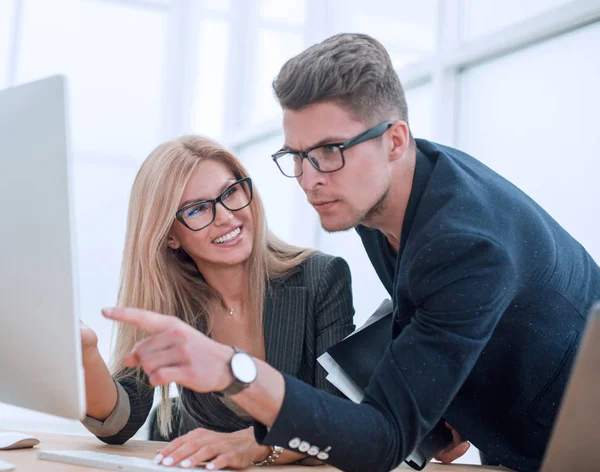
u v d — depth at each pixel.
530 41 2.91
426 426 1.10
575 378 0.79
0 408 4.82
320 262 1.87
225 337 1.88
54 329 1.08
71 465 1.21
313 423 1.04
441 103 3.34
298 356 1.79
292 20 5.33
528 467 1.40
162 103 5.80
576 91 2.70
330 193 1.24
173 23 5.86
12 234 1.11
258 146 5.41
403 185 1.30
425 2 3.70
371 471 1.08
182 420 1.95
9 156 1.11
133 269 1.84
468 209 1.19
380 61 1.27
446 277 1.13
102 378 1.52
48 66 5.50
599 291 1.46
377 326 1.52
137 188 1.83
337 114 1.22
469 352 1.11
